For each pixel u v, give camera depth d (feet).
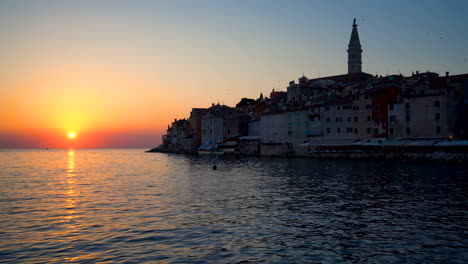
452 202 143.23
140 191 191.83
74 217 126.00
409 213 125.29
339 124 431.02
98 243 94.53
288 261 80.84
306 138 470.80
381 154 379.76
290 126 491.31
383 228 106.93
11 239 98.84
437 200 147.64
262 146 540.93
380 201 147.74
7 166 445.37
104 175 302.45
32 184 233.35
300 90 593.83
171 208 140.26
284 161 418.72
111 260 81.97
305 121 472.03
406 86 399.24
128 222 117.19
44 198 171.12
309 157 457.27
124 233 103.76
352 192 172.04
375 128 397.60
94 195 179.22
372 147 391.24
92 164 493.36
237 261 80.94
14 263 80.33
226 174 281.95
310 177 240.32
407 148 363.15
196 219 120.37
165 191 189.78
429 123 356.38
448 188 177.17
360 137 411.13
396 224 111.14
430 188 178.29
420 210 129.70
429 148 348.59
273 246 91.09
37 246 92.38
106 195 178.60
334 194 167.53
